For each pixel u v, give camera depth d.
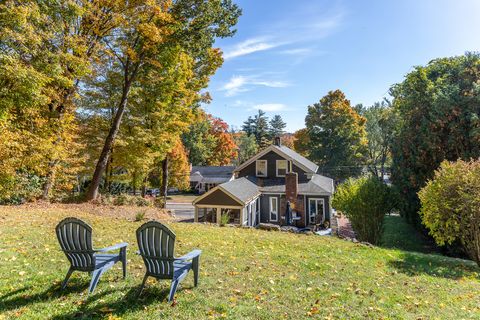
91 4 12.59
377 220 13.02
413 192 16.72
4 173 11.23
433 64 18.06
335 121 41.22
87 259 3.78
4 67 8.73
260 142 66.81
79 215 10.51
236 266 5.36
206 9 16.02
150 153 19.55
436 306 4.34
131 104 18.56
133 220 10.46
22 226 7.60
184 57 18.88
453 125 14.83
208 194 18.25
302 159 25.91
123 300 3.54
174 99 20.28
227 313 3.39
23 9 8.89
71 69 12.71
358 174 40.03
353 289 4.72
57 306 3.32
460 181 8.77
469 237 8.84
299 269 5.60
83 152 17.23
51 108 13.19
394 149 19.62
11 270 4.38
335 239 9.59
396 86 20.92
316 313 3.60
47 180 13.76
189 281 4.33
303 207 20.67
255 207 20.80
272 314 3.47
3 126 10.27
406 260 7.73
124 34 15.34
